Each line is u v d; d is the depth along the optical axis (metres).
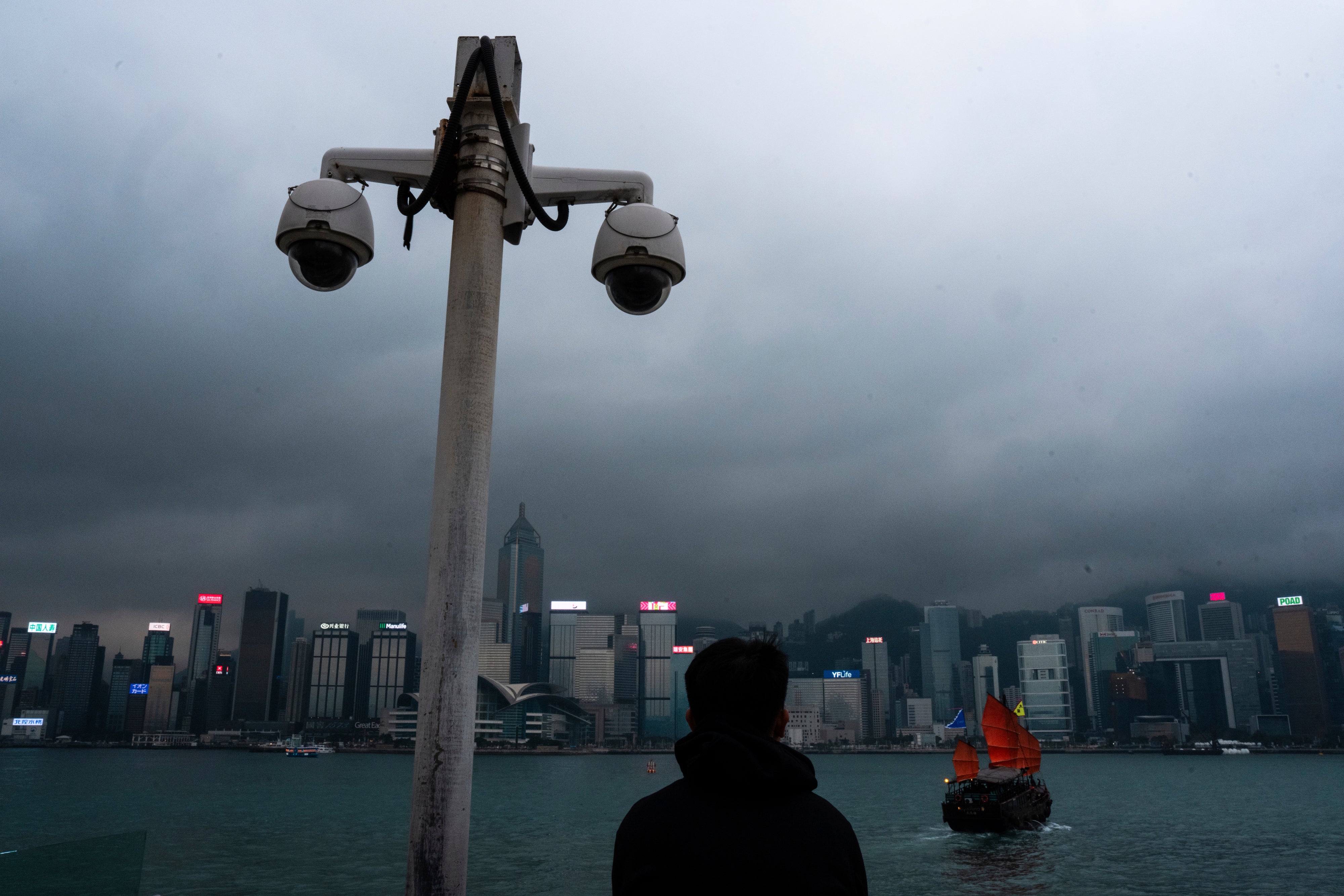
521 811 122.19
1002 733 88.25
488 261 4.71
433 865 3.84
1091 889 56.69
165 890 56.31
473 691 4.10
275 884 58.22
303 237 5.07
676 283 5.59
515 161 4.86
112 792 161.00
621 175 5.45
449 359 4.56
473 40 5.17
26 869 4.87
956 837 82.69
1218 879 61.25
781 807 2.33
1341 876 62.62
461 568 4.16
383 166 5.13
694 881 2.24
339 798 145.62
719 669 2.55
